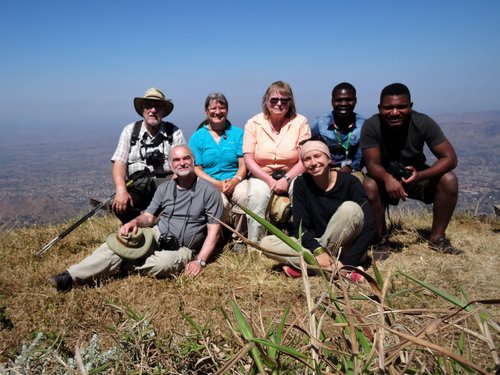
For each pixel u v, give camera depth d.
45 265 3.99
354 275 3.32
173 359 2.00
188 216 4.02
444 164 3.95
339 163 4.67
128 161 4.68
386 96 3.87
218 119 4.79
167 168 4.70
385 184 3.99
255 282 3.50
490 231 4.80
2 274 3.70
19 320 2.90
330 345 1.58
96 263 3.50
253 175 4.68
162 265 3.62
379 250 4.12
